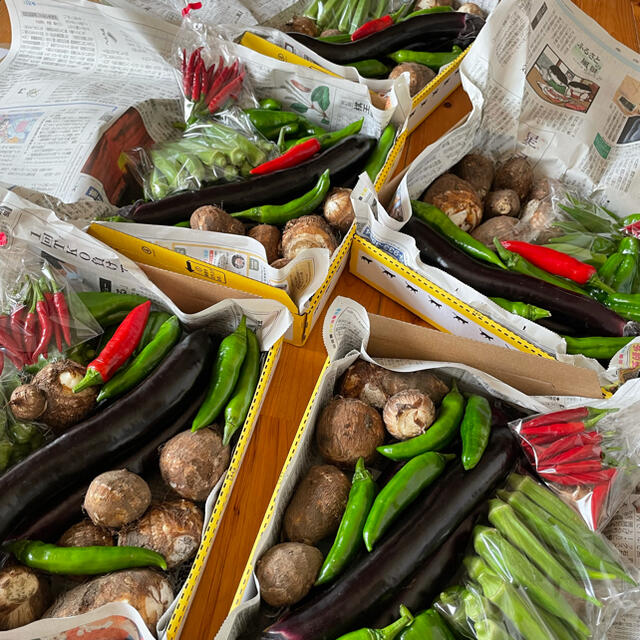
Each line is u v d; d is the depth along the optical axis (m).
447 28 1.74
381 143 1.46
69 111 1.39
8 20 1.73
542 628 0.83
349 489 0.97
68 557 0.85
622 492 0.98
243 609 0.80
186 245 1.19
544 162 1.54
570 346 1.24
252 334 1.13
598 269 1.38
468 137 1.45
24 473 0.89
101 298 1.17
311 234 1.25
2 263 1.12
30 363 1.08
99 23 1.51
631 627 0.88
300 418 1.16
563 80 1.58
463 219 1.37
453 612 0.84
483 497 0.95
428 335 1.07
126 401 0.98
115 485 0.88
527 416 1.08
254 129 1.49
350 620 0.82
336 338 1.06
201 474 0.95
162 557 0.88
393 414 1.00
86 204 1.27
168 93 1.50
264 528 0.89
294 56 1.57
